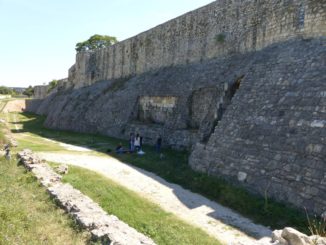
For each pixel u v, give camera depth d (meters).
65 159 18.72
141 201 11.64
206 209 11.13
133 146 21.41
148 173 16.06
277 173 11.42
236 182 12.70
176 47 28.77
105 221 8.35
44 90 76.94
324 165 10.27
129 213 10.30
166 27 30.42
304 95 12.83
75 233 8.01
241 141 13.80
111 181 14.00
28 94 132.00
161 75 29.28
